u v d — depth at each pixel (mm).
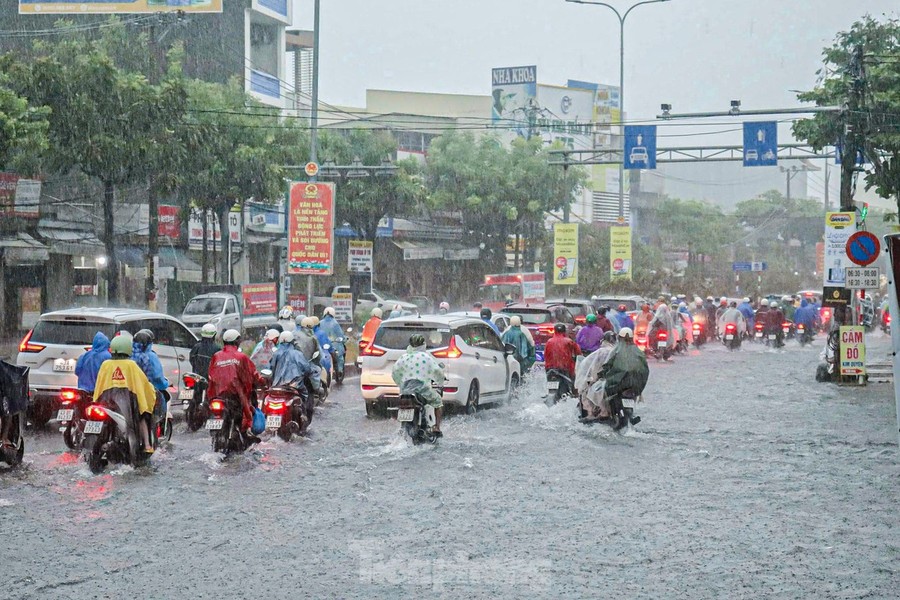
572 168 67312
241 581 8648
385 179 57219
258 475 13773
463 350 20578
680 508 11828
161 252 49562
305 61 77250
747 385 28234
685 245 108562
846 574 8945
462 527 10727
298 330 21281
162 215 49219
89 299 45969
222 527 10703
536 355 30266
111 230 36625
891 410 22312
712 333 51531
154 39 42094
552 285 71875
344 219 58438
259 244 59312
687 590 8398
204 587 8469
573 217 95625
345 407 22250
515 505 11898
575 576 8812
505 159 66062
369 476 13766
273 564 9219
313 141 36781
